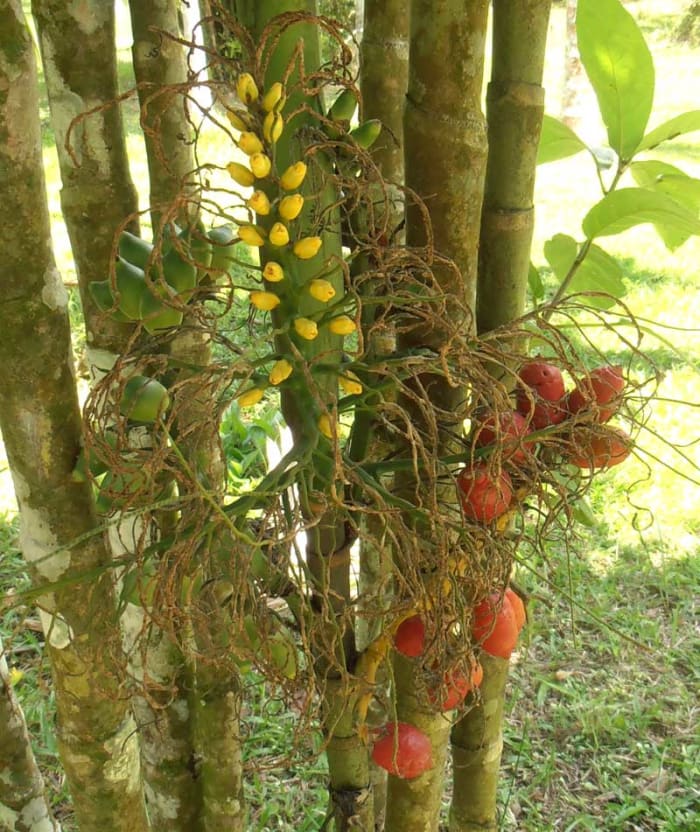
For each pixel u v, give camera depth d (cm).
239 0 106
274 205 99
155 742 174
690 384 482
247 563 97
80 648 122
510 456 110
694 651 345
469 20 110
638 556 386
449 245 119
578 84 923
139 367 103
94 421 104
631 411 122
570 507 123
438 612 108
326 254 110
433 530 106
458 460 115
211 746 175
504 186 131
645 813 286
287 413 119
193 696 172
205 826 185
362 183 104
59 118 134
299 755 290
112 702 129
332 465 106
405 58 149
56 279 110
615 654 340
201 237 102
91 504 120
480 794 176
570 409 123
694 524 404
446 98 113
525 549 264
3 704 147
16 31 98
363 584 197
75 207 137
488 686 162
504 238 134
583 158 941
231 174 96
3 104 99
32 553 119
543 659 343
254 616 108
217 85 98
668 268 649
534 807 284
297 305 105
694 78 1214
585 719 312
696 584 371
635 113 144
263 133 95
